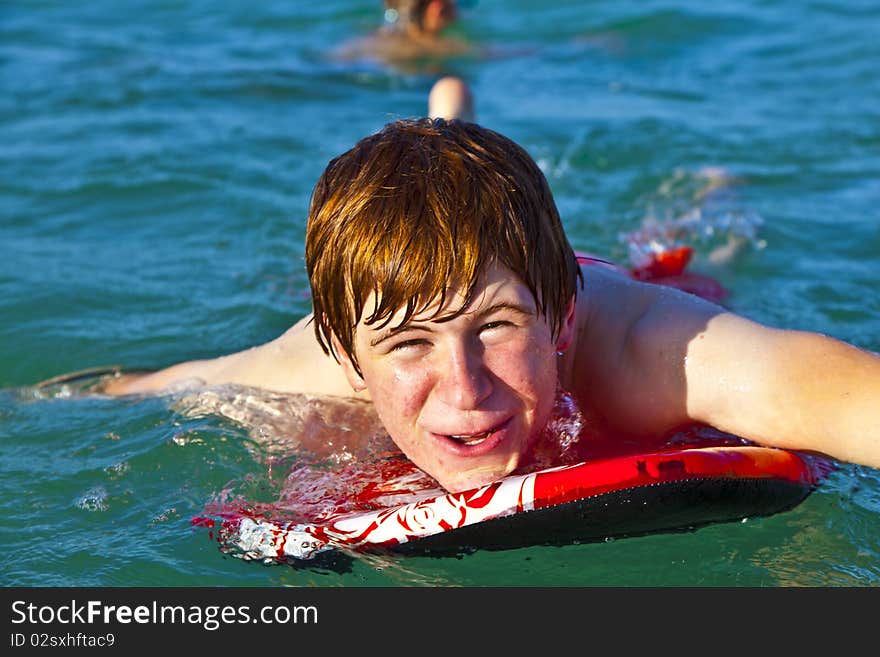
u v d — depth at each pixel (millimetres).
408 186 2525
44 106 7438
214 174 6148
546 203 2674
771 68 8102
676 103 7430
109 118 7172
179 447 3436
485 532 2719
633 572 2842
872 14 9102
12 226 5551
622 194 5797
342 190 2594
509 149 2684
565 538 2766
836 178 5977
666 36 9164
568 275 2734
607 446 3059
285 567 2910
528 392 2602
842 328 4258
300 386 3490
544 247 2596
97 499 3240
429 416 2604
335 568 2883
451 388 2539
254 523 2941
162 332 4465
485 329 2520
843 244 5105
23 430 3680
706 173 6008
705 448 2785
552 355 2648
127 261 5125
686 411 2980
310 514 2971
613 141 6613
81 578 2904
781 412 2812
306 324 3688
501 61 8898
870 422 2703
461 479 2705
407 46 9125
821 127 6785
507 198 2529
